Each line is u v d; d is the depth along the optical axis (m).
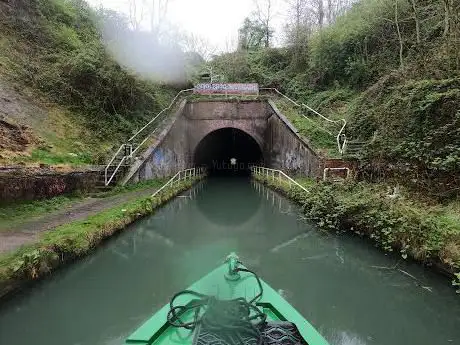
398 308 7.07
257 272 8.72
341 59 24.50
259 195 20.22
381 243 9.01
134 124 20.83
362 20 23.23
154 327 4.12
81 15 23.38
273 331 4.02
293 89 28.14
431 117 11.54
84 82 19.06
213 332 3.74
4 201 10.27
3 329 5.98
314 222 12.02
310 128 19.66
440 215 8.73
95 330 6.13
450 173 10.04
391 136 13.36
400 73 16.09
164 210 15.07
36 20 19.55
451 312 6.79
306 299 7.36
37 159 12.94
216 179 30.88
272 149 25.00
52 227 9.16
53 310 6.81
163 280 8.12
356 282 8.19
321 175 15.72
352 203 10.56
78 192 13.52
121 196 14.19
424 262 7.73
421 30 18.33
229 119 26.95
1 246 7.48
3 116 13.42
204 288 5.23
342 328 6.43
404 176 11.81
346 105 21.69
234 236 11.98
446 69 12.80
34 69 17.42
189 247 10.70
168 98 27.12
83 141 16.75
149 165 18.55
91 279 8.21
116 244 10.16
